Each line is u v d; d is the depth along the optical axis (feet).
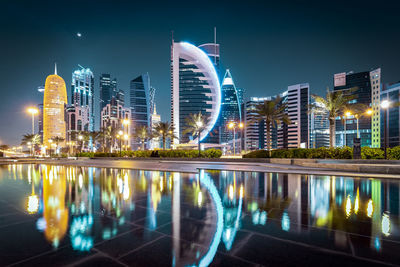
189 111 515.09
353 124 495.82
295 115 476.95
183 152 129.18
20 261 10.11
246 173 50.34
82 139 266.36
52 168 68.85
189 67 527.40
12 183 35.29
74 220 16.03
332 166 57.16
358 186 31.60
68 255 10.71
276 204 21.06
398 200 22.74
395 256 10.60
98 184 33.91
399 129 409.08
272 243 12.12
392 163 57.16
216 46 581.12
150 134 195.83
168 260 10.28
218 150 122.93
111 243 12.09
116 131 223.10
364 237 12.94
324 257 10.53
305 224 15.23
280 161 81.41
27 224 15.10
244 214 17.62
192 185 32.78
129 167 69.00
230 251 11.19
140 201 22.25
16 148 424.05
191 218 16.56
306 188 30.09
